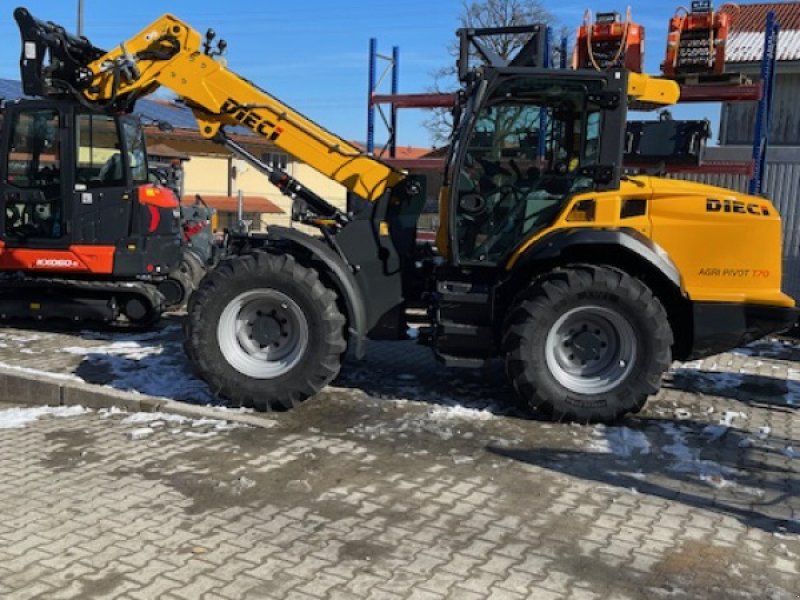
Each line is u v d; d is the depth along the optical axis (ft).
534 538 12.48
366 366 23.79
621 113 18.53
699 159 28.48
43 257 27.48
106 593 10.53
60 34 23.09
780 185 36.83
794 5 52.03
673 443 17.38
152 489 14.10
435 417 18.76
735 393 21.91
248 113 21.53
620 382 18.22
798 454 16.84
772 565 11.76
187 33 21.66
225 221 91.71
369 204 20.74
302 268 18.79
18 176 27.50
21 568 11.16
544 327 18.15
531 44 20.36
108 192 27.32
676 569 11.56
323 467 15.35
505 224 19.62
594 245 18.48
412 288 20.80
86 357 24.32
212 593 10.59
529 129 19.30
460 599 10.58
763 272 18.72
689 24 31.53
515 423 18.48
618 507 13.78
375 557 11.71
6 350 25.18
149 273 28.07
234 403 19.12
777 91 42.63
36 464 15.26
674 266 18.44
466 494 14.19
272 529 12.59
